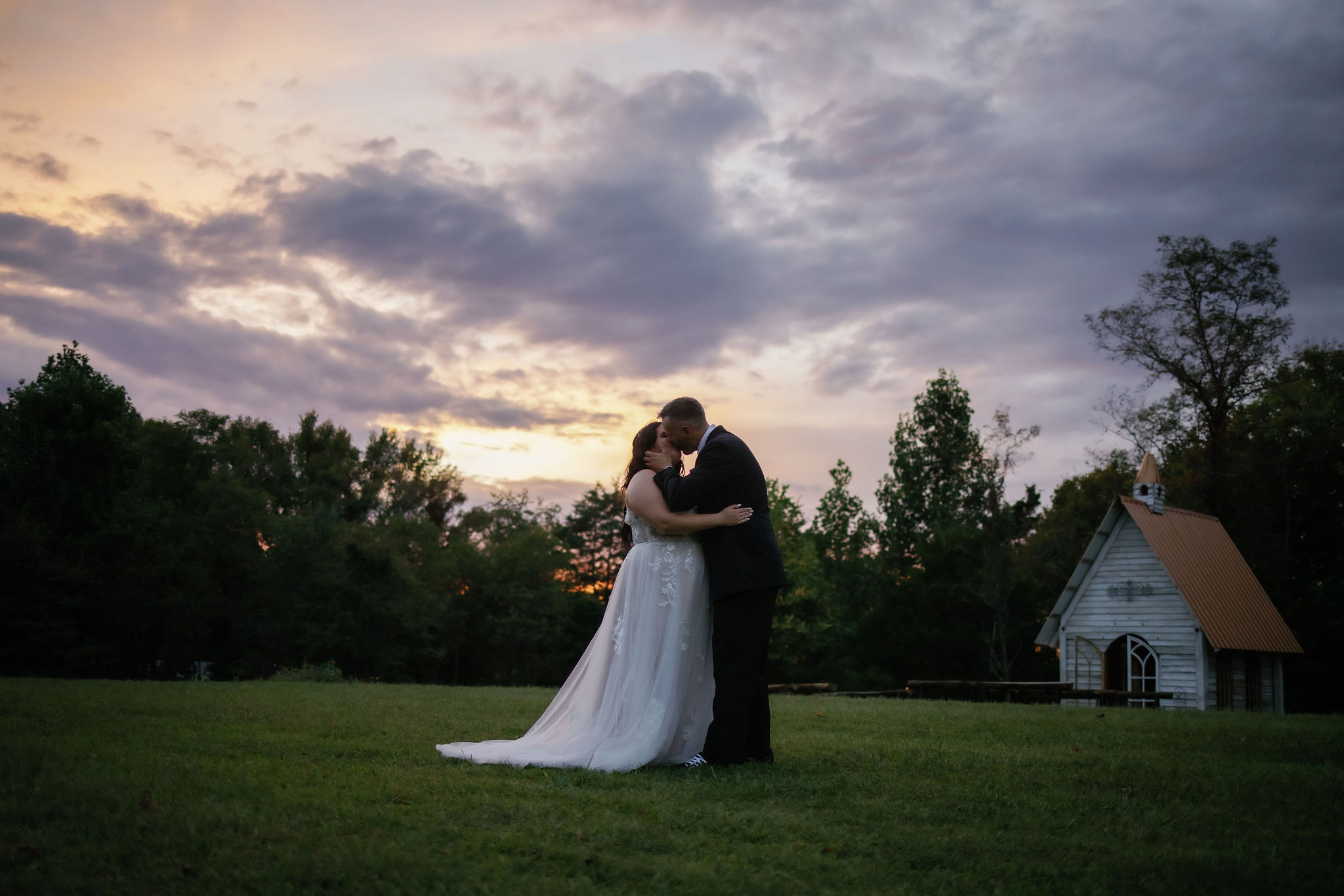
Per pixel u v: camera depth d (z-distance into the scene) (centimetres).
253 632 4012
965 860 298
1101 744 635
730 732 481
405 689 1255
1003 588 3662
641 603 508
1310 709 3159
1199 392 3406
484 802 350
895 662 3875
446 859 270
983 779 451
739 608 491
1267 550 3338
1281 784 452
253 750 473
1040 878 280
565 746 487
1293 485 3544
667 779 436
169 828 292
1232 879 277
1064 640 2720
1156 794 422
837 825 343
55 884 238
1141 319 3431
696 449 535
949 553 3891
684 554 512
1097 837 333
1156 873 284
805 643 4544
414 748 504
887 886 267
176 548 3788
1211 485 3434
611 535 5794
